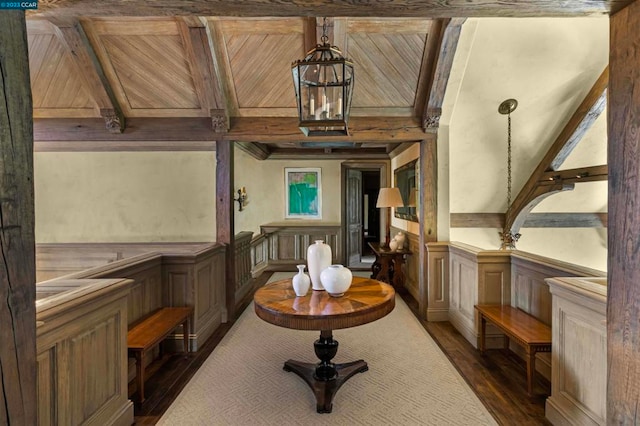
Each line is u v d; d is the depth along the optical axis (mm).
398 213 6066
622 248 1438
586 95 3770
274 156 6812
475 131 4090
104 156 4352
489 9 1465
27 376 1210
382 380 2674
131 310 2832
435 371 2820
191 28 3307
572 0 1355
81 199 4359
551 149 4238
